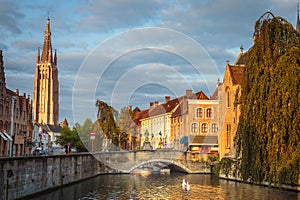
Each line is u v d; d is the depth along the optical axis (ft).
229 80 190.19
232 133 188.03
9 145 189.06
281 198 111.75
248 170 128.77
